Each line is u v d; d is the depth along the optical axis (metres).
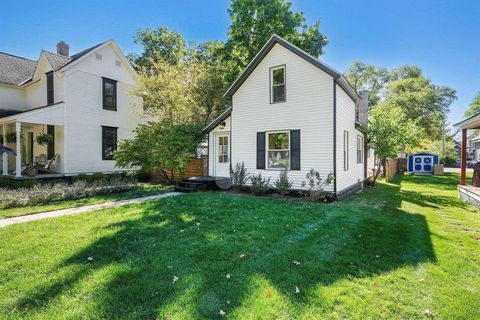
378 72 37.81
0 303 2.71
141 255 3.90
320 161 9.12
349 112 10.80
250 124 10.69
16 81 15.18
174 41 24.30
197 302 2.73
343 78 9.02
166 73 14.97
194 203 7.61
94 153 14.09
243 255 3.92
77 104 13.35
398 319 2.54
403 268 3.60
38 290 2.93
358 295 2.92
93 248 4.12
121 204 7.76
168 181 13.23
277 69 10.08
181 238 4.66
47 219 5.91
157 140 11.96
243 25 18.38
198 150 14.40
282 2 17.92
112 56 14.93
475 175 9.91
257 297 2.83
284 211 6.84
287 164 9.84
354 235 5.00
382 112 13.55
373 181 14.05
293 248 4.25
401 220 6.38
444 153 33.28
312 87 9.25
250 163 10.70
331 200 8.88
